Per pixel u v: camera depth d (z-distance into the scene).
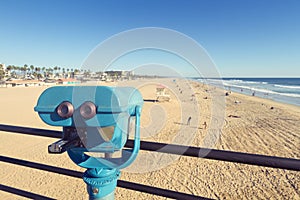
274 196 5.93
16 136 11.24
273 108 23.88
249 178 6.91
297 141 11.15
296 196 5.92
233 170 7.44
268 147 10.16
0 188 2.39
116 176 1.24
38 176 7.04
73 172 1.85
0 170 7.43
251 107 24.20
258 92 46.72
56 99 1.04
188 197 1.59
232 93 41.38
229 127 13.61
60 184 6.53
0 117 16.38
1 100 27.58
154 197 5.84
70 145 1.08
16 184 6.52
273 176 7.02
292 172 7.23
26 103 24.83
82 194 5.98
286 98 36.59
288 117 18.41
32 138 10.88
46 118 1.06
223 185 6.49
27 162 2.05
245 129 13.37
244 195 5.98
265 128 13.91
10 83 59.16
